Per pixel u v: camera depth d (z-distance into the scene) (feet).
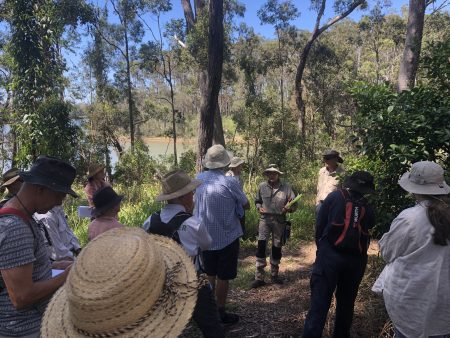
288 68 109.81
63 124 39.60
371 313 13.69
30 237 6.97
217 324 9.87
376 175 14.66
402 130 13.29
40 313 7.35
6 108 47.11
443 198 8.89
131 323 5.32
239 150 60.80
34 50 37.68
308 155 64.23
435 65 14.42
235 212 14.12
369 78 119.75
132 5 86.74
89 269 5.37
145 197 43.16
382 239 9.18
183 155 73.67
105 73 87.45
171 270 6.40
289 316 15.10
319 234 11.89
